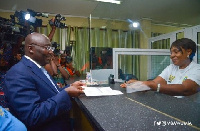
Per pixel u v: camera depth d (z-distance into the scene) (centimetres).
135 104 69
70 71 271
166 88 91
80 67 350
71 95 82
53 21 213
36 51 87
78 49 357
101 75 151
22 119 66
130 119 50
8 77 74
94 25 354
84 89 95
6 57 149
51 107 71
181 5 268
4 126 53
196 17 329
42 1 280
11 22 156
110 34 365
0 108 59
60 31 349
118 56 162
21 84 70
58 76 225
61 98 76
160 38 317
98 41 358
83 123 129
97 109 62
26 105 67
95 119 51
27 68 80
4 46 147
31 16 184
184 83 92
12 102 67
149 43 353
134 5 271
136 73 259
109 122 48
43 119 68
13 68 77
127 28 379
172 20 358
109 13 322
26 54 89
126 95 89
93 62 152
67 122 92
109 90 102
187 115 53
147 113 56
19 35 159
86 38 359
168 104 68
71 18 359
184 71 102
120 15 329
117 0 207
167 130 41
